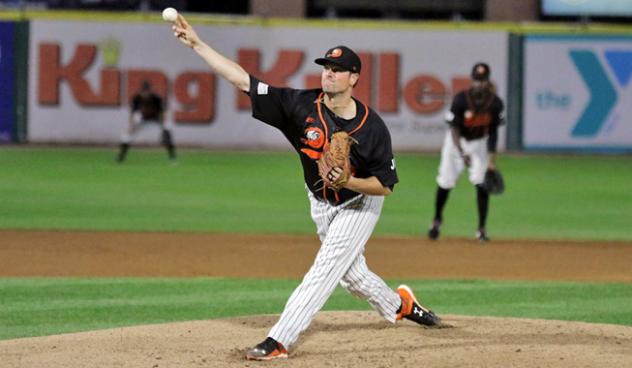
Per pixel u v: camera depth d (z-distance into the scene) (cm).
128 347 2727
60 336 2881
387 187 2536
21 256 4562
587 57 10044
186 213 6159
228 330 2961
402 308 2908
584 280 4203
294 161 9219
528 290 3966
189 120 10062
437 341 2816
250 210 6353
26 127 9975
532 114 10075
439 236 5400
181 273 4231
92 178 7788
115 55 9956
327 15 11938
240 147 10169
